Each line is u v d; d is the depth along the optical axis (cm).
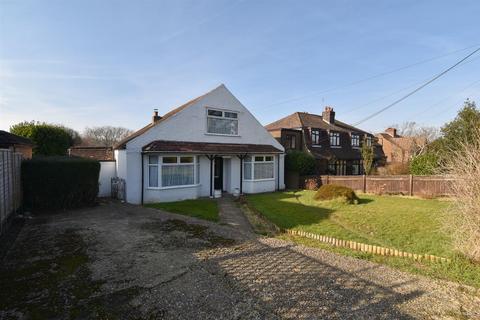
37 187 1267
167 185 1625
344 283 557
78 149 2688
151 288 528
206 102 1897
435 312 455
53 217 1166
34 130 2520
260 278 577
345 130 3475
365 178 2178
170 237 873
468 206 645
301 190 2270
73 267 629
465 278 575
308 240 866
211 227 1010
